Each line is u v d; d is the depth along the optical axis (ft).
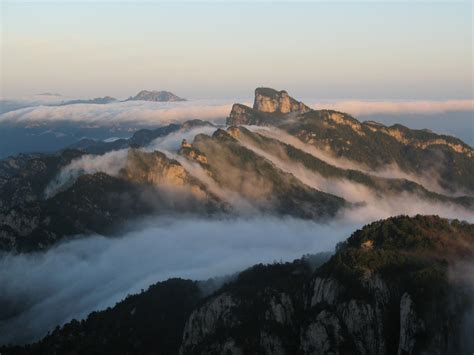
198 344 629.10
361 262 579.89
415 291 538.06
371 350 531.09
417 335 513.45
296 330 585.63
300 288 623.77
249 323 610.24
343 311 547.90
